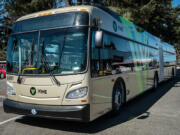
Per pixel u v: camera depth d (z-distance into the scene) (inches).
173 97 355.3
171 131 182.1
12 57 198.7
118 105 232.4
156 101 320.2
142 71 327.0
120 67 235.5
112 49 215.8
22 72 186.2
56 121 207.8
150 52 386.6
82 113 159.3
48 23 185.8
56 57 173.5
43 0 432.8
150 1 534.3
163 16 691.4
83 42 168.9
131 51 277.9
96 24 181.8
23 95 185.0
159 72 459.8
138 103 305.0
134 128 189.2
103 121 210.7
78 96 163.5
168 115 235.8
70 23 176.6
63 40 174.2
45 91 172.4
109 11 224.2
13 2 450.6
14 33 202.5
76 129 184.2
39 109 170.4
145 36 358.3
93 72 172.4
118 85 233.0
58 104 167.9
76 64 166.7
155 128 189.8
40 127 189.5
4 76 812.0
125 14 505.0
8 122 205.2
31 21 195.6
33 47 185.0
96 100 176.6
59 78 167.9
